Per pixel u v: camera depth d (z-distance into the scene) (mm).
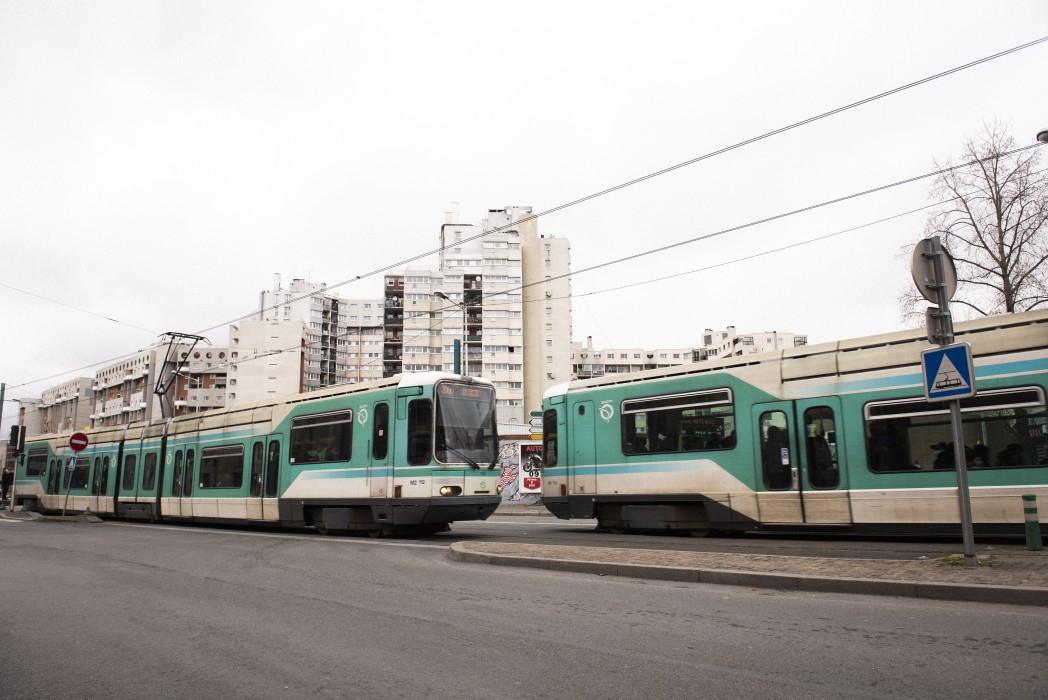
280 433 18453
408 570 10453
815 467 12648
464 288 87062
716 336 112000
